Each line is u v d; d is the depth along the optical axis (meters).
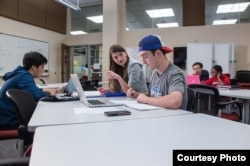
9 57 6.45
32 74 2.19
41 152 0.67
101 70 8.41
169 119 1.14
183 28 7.34
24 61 2.19
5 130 1.77
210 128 0.95
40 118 1.16
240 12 7.58
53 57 8.21
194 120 1.11
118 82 2.47
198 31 7.18
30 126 1.00
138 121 1.09
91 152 0.67
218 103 2.63
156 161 0.61
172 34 7.46
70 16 9.05
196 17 7.19
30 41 7.17
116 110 1.39
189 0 7.25
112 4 7.62
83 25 9.19
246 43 6.74
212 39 7.05
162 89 1.67
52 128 0.95
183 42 7.35
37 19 7.39
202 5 7.12
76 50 9.02
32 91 1.99
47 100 1.88
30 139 1.41
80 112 1.34
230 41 6.88
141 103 1.67
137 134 0.86
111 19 7.64
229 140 0.79
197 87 2.72
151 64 1.68
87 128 0.95
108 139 0.79
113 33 7.62
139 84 2.36
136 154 0.66
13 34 6.59
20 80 1.98
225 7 7.50
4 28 6.32
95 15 8.95
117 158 0.62
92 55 8.82
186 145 0.73
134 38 7.89
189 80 3.56
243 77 5.63
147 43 1.65
